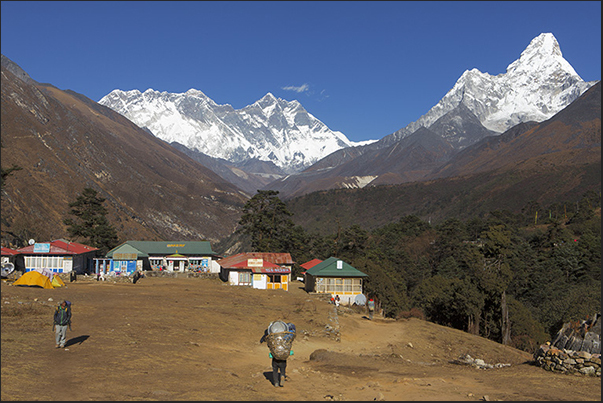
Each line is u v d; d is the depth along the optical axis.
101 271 70.88
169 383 13.23
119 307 30.44
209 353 19.58
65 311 17.16
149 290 45.72
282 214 102.81
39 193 171.25
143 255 73.56
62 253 58.47
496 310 61.75
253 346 23.45
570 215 179.75
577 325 18.62
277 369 14.11
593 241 96.62
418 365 19.88
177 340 21.28
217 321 28.67
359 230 98.19
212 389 12.87
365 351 27.84
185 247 85.25
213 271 84.00
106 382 12.80
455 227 123.50
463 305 60.09
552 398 12.76
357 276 61.06
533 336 57.59
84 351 16.88
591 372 16.31
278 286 63.22
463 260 96.88
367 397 12.79
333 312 40.34
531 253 98.81
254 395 12.52
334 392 13.53
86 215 86.38
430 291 68.62
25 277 39.28
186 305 34.78
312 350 25.11
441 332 42.19
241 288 56.22
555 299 71.69
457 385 14.77
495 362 34.97
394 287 72.56
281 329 14.05
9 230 119.38
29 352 15.99
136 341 19.67
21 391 11.23
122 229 194.62
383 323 44.00
